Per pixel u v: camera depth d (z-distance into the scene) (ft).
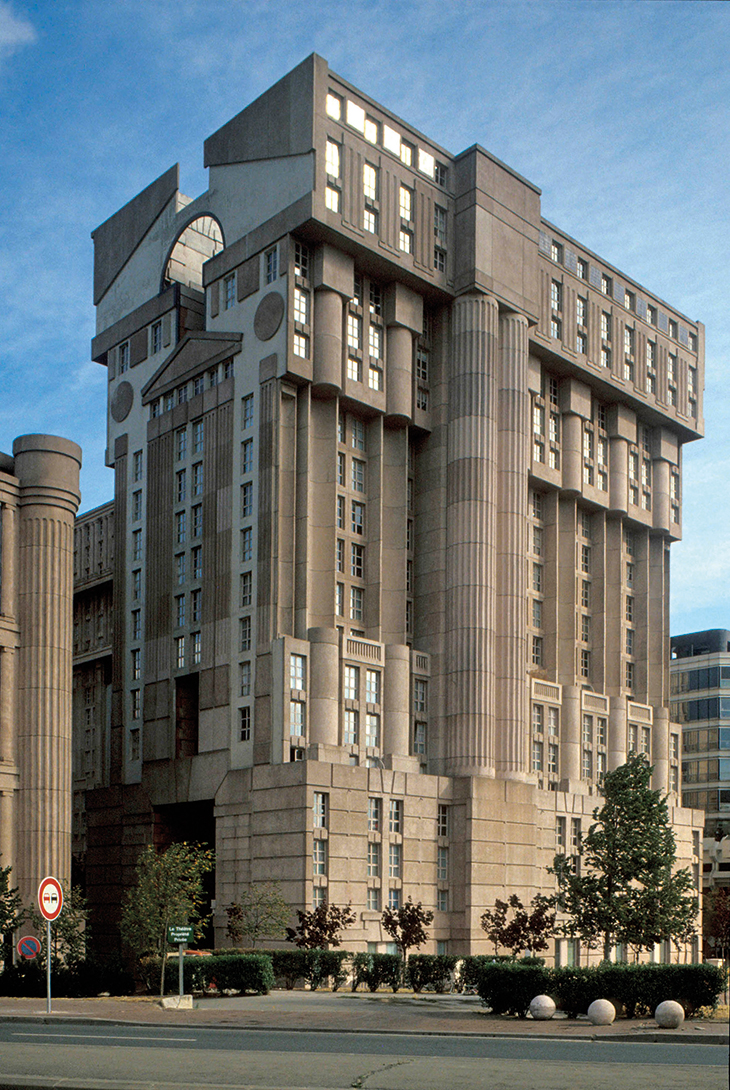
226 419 241.96
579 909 151.94
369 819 223.71
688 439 337.72
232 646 232.12
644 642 316.40
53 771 193.67
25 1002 129.29
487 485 253.24
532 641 280.10
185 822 249.75
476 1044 80.64
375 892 222.48
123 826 251.80
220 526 239.91
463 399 255.09
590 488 297.74
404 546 249.34
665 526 321.73
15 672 195.72
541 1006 102.37
